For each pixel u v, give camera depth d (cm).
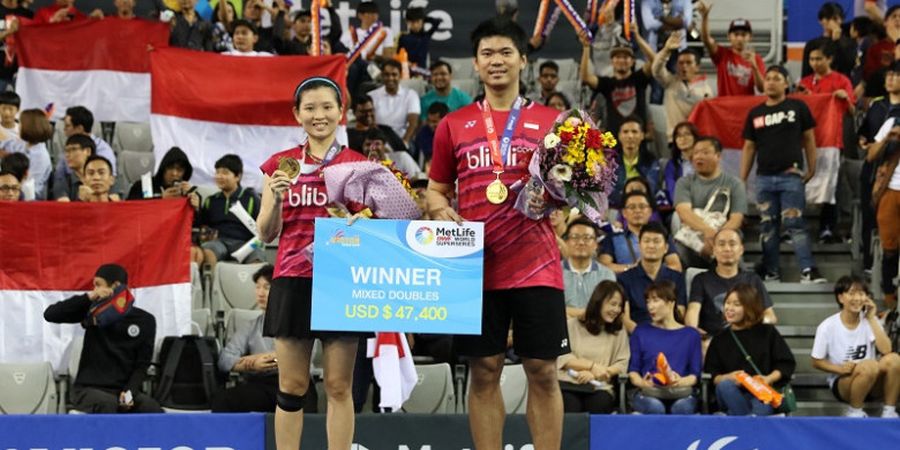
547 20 2031
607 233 1485
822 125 1641
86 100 1798
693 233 1498
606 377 1270
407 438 1129
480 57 810
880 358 1326
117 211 1349
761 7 2073
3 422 1113
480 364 821
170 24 1842
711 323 1370
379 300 773
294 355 829
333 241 775
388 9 2086
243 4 2066
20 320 1332
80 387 1234
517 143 801
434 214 820
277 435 844
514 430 1128
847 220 1692
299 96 827
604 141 780
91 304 1248
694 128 1627
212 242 1473
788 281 1603
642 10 2003
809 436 1132
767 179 1570
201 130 1627
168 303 1342
